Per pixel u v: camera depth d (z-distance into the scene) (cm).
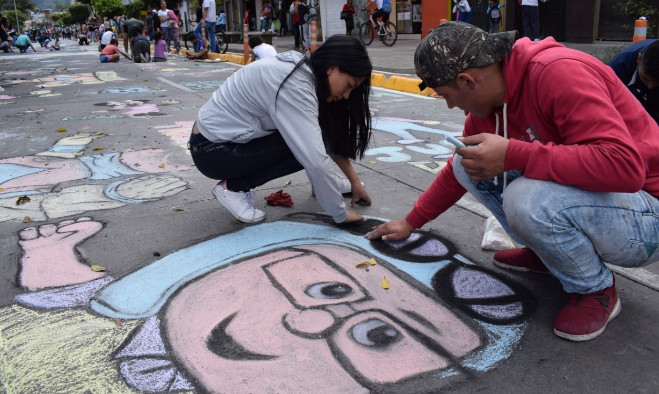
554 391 153
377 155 409
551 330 182
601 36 1262
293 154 255
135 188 335
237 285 212
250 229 268
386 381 157
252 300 201
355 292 206
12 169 377
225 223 277
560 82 151
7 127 524
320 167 232
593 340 175
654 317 187
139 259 237
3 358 171
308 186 337
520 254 220
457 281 215
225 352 171
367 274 220
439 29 162
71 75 1050
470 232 262
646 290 206
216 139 247
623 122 150
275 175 270
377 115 572
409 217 237
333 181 241
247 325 185
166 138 470
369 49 1277
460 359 167
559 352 170
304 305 197
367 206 300
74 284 216
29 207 301
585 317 175
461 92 167
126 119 562
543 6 1252
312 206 300
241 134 245
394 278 217
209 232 265
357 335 179
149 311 196
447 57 159
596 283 175
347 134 255
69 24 8262
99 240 257
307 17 1377
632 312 191
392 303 198
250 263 230
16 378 161
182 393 154
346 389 154
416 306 197
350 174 291
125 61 1431
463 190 221
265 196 318
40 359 170
